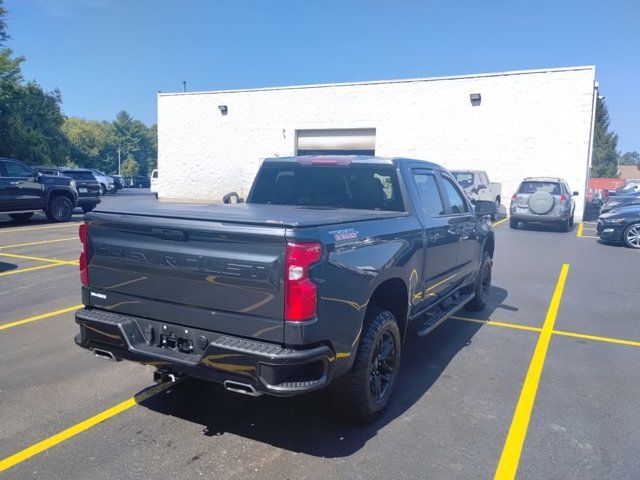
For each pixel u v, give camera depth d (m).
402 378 4.94
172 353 3.55
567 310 7.60
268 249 3.21
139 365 5.10
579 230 18.73
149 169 116.00
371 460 3.52
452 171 20.28
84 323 3.88
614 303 8.06
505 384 4.83
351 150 27.61
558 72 22.22
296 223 3.19
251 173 30.28
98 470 3.35
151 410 4.19
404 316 4.51
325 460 3.51
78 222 17.77
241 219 3.36
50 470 3.34
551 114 22.52
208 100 30.97
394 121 25.83
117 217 3.76
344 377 3.77
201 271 3.42
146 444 3.67
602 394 4.64
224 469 3.39
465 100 24.11
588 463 3.52
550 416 4.20
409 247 4.39
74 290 7.96
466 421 4.10
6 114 34.66
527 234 17.25
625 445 3.76
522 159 23.19
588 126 22.03
